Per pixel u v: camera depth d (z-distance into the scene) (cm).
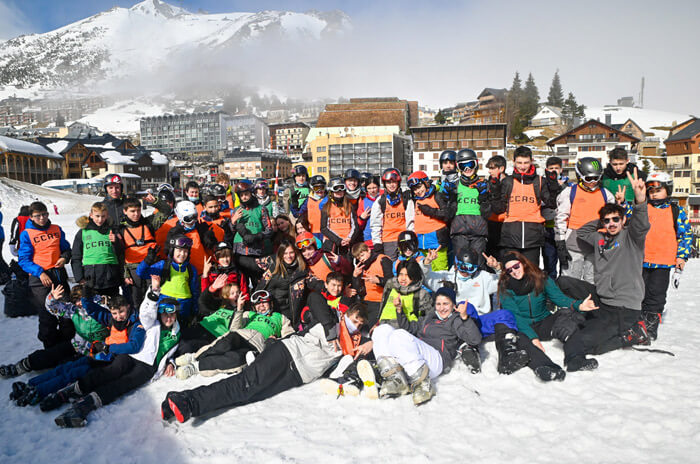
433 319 465
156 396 424
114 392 415
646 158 6938
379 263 567
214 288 532
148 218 680
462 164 582
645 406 353
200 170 10306
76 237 573
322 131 7262
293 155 11500
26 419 392
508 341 445
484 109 11494
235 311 512
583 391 387
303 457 316
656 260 502
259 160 9238
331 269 557
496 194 569
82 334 475
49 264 625
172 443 344
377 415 372
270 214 724
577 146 6444
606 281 470
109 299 457
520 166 567
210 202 664
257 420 374
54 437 362
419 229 633
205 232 615
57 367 443
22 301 696
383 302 500
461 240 601
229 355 464
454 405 379
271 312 537
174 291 526
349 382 409
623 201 514
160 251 584
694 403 350
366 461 307
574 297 498
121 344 445
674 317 591
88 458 333
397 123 7281
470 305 466
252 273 660
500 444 319
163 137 17550
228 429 361
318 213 743
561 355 471
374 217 656
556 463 294
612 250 466
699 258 1301
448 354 452
